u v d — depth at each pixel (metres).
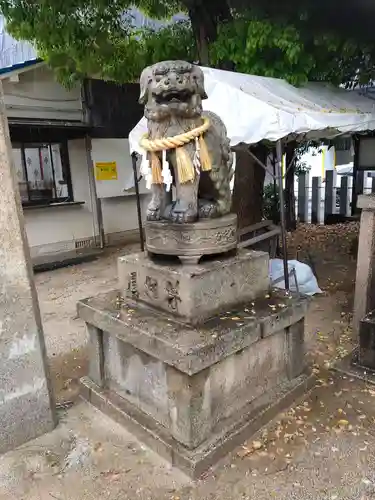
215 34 6.77
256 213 7.18
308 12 5.42
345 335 4.55
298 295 3.42
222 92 4.58
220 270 2.96
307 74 6.03
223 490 2.55
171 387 2.73
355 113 5.26
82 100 8.53
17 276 2.83
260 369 3.19
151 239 3.07
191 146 2.82
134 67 7.42
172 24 7.95
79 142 8.79
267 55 5.95
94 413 3.36
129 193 9.55
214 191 3.09
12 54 8.98
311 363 3.97
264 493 2.52
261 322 2.93
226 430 2.88
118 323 2.99
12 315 2.84
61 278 7.29
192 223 2.89
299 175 11.52
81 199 9.01
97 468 2.78
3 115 2.67
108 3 6.27
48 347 4.62
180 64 2.68
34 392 3.02
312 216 11.55
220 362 2.82
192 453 2.69
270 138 4.34
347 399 3.39
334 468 2.69
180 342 2.62
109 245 9.60
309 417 3.18
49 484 2.66
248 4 6.00
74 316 5.53
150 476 2.69
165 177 2.82
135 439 3.03
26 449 2.96
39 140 8.09
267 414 3.11
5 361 2.85
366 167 10.32
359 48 5.96
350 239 9.24
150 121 2.87
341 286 6.21
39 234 8.40
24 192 8.03
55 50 6.88
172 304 2.95
